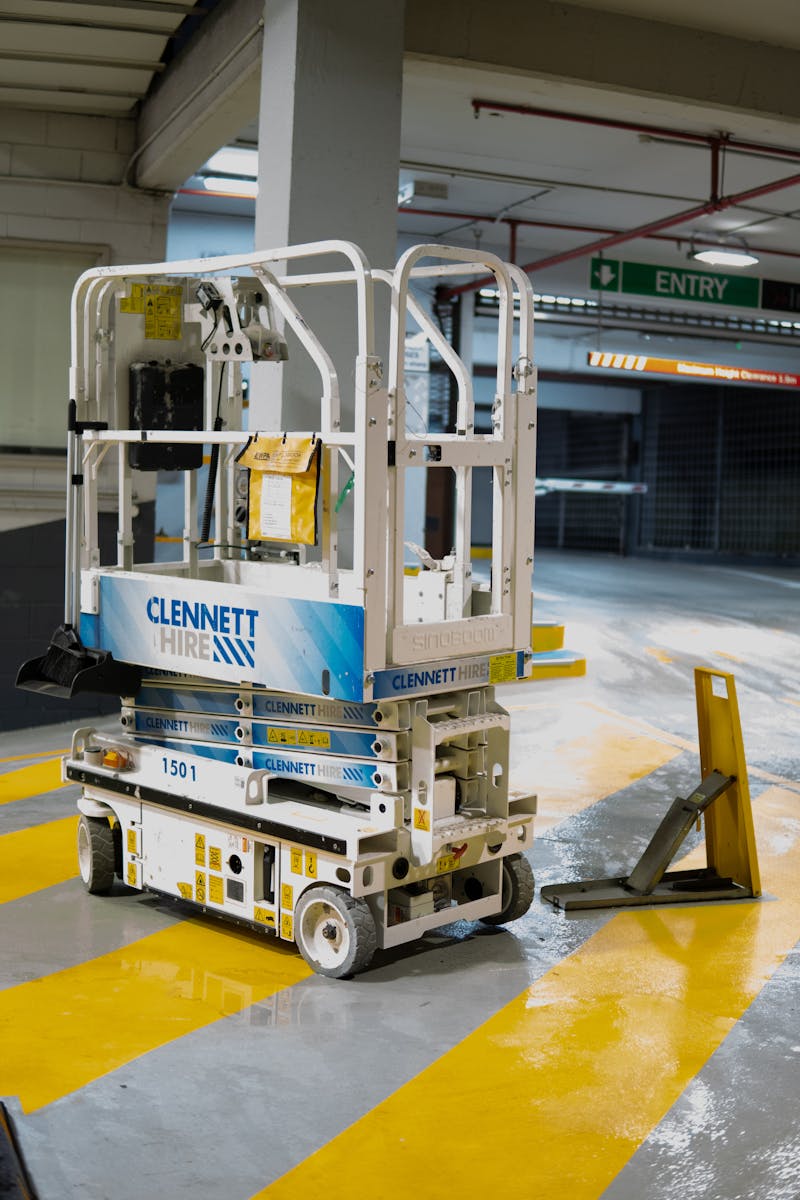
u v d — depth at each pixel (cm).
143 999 435
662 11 866
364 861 439
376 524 427
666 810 727
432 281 1808
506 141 1282
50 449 1051
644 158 1335
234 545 579
